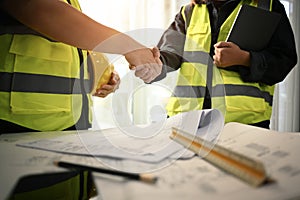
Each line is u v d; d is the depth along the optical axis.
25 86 0.48
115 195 0.17
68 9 0.36
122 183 0.19
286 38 0.77
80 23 0.36
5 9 0.36
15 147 0.32
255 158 0.24
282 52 0.77
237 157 0.22
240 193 0.17
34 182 0.23
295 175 0.20
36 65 0.49
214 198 0.17
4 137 0.41
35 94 0.49
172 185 0.19
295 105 1.65
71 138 0.39
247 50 0.75
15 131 0.48
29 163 0.24
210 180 0.20
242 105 0.68
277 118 1.59
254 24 0.70
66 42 0.38
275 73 0.75
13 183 0.19
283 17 0.79
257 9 0.69
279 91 1.60
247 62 0.72
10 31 0.45
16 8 0.35
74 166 0.23
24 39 0.47
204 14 0.82
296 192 0.17
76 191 0.25
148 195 0.17
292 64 0.78
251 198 0.17
